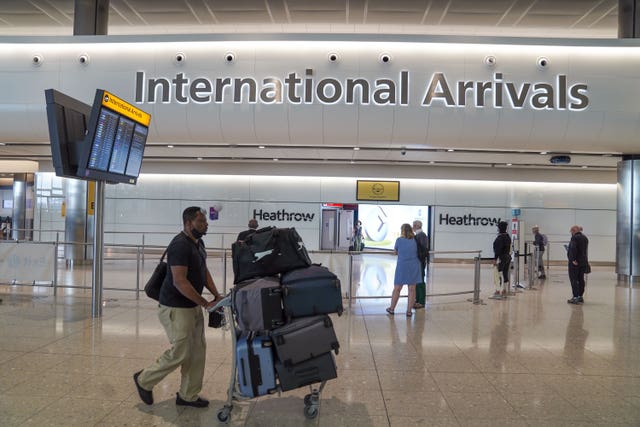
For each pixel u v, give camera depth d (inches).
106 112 238.1
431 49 403.2
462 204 746.2
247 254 144.1
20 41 411.8
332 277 138.3
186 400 144.4
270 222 747.4
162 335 231.8
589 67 402.0
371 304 338.3
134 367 181.2
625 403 153.2
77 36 411.2
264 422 135.0
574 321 285.6
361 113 406.0
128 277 456.8
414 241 295.6
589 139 416.5
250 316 129.6
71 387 159.6
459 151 500.1
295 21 520.7
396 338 237.0
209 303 139.1
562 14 492.7
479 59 403.5
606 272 631.8
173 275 135.6
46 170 756.0
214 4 485.4
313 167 746.2
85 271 506.6
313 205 749.3
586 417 141.6
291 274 139.2
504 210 746.2
